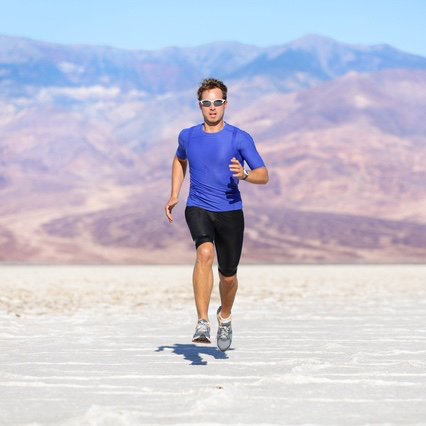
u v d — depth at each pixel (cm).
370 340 1708
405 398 1013
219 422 862
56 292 3975
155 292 4028
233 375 1217
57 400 1010
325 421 868
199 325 1281
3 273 8044
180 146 1408
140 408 946
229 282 1391
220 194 1366
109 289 4356
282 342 1673
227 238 1372
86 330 1986
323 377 1180
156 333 1905
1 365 1339
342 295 3625
